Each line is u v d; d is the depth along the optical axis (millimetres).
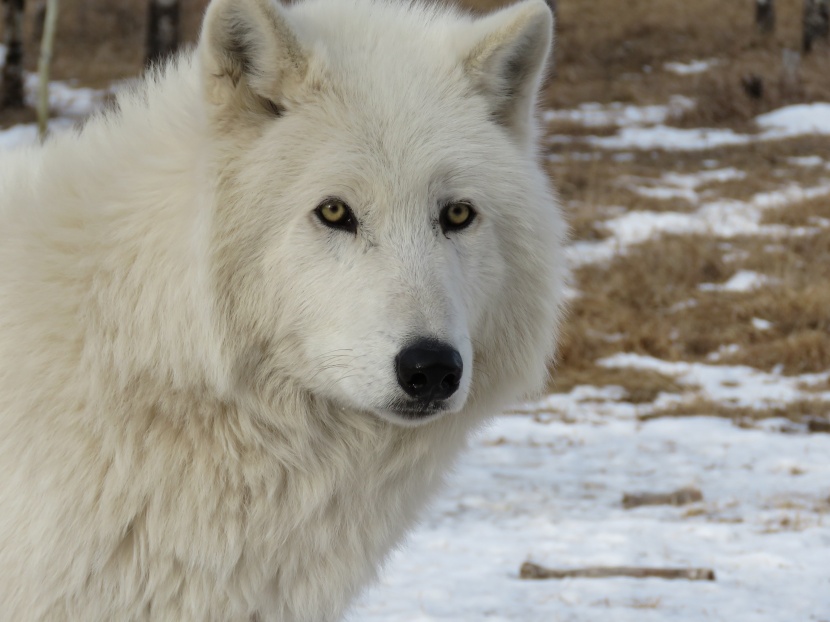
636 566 20125
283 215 11367
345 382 11234
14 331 10969
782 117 82000
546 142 76312
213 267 11062
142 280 10891
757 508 25109
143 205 11180
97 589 10836
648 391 38156
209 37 11117
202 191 11047
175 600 11133
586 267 51562
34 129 72438
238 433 11211
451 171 11914
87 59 93688
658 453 31000
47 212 11422
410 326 11023
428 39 12945
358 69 11945
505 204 12516
